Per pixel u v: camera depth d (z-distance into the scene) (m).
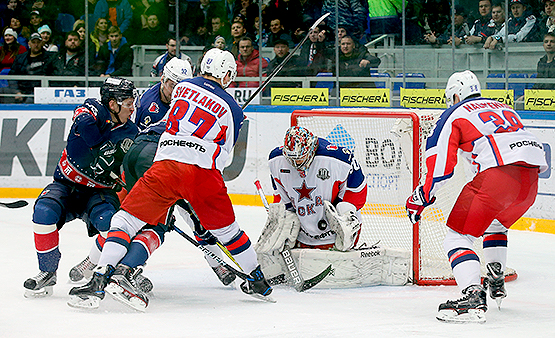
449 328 5.55
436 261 7.93
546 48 14.48
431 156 6.10
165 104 7.58
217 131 6.26
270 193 14.69
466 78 6.41
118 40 17.34
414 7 15.75
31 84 17.19
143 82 16.98
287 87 16.27
